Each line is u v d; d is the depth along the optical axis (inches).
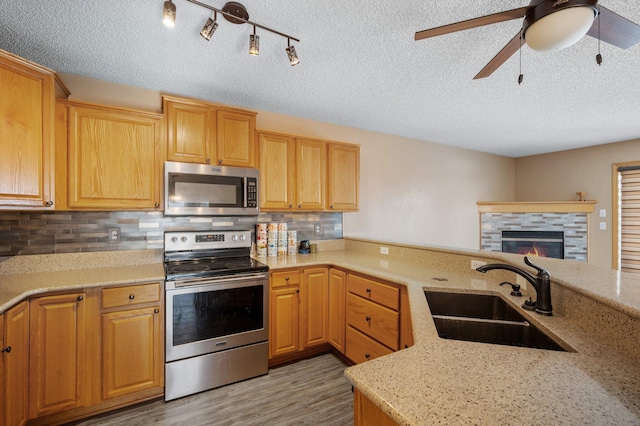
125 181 82.3
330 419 71.0
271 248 111.6
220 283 83.4
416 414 23.3
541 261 66.9
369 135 145.8
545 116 124.0
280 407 75.3
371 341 83.4
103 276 76.2
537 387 27.3
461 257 84.1
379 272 83.0
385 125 138.0
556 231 179.2
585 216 174.6
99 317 70.6
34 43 71.4
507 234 186.9
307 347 98.8
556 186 192.4
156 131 86.7
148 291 75.5
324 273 101.7
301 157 111.2
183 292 78.8
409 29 66.6
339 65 82.4
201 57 78.2
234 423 69.5
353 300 91.0
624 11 59.2
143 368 75.0
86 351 69.4
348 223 138.5
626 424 22.1
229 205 95.3
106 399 71.4
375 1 57.8
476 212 190.4
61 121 75.2
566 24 45.4
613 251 168.6
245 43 71.7
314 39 70.2
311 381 87.2
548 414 23.3
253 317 88.7
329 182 117.4
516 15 50.1
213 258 102.2
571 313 45.3
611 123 133.1
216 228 106.7
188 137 90.4
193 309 80.2
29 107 65.1
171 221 99.1
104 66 82.9
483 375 29.5
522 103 109.9
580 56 76.9
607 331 37.6
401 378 29.0
